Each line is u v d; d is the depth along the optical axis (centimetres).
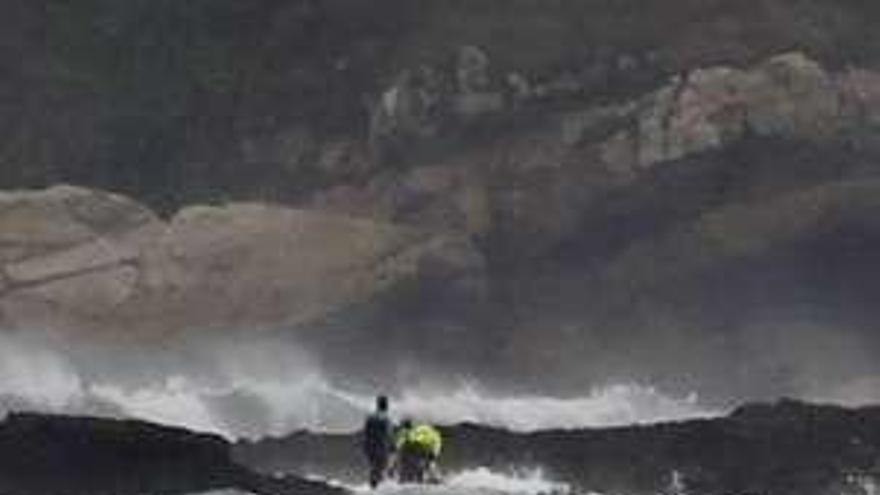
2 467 13350
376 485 14975
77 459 13450
